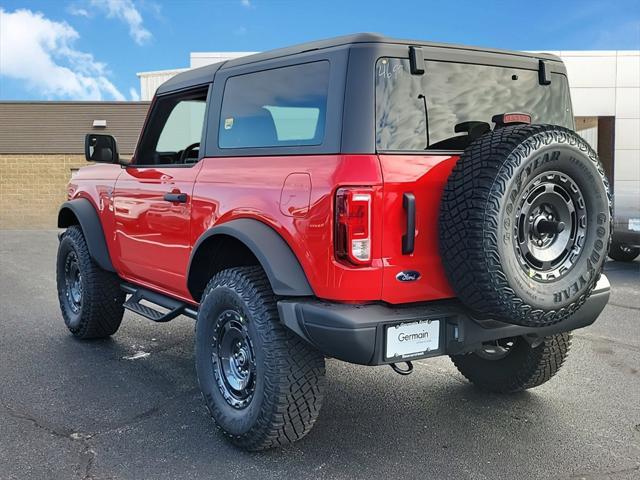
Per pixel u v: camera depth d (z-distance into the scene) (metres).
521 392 4.25
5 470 3.10
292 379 3.02
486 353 4.17
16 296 7.59
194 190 3.75
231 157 3.59
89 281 5.11
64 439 3.46
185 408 3.92
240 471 3.11
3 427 3.61
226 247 3.65
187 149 4.58
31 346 5.30
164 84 4.44
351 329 2.73
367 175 2.79
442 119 3.16
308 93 3.13
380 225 2.82
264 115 3.41
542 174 2.81
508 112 3.47
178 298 4.30
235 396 3.35
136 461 3.21
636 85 18.50
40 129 20.27
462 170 2.81
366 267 2.80
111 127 20.39
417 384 4.39
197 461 3.21
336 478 3.05
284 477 3.05
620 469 3.15
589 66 18.55
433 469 3.14
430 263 2.96
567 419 3.79
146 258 4.39
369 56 2.94
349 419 3.77
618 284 8.66
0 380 4.43
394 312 2.86
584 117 18.91
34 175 20.38
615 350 5.33
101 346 5.31
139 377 4.51
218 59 19.94
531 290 2.80
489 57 3.39
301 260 2.97
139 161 4.69
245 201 3.31
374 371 4.66
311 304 2.89
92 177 5.19
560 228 2.88
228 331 3.39
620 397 4.17
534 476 3.07
